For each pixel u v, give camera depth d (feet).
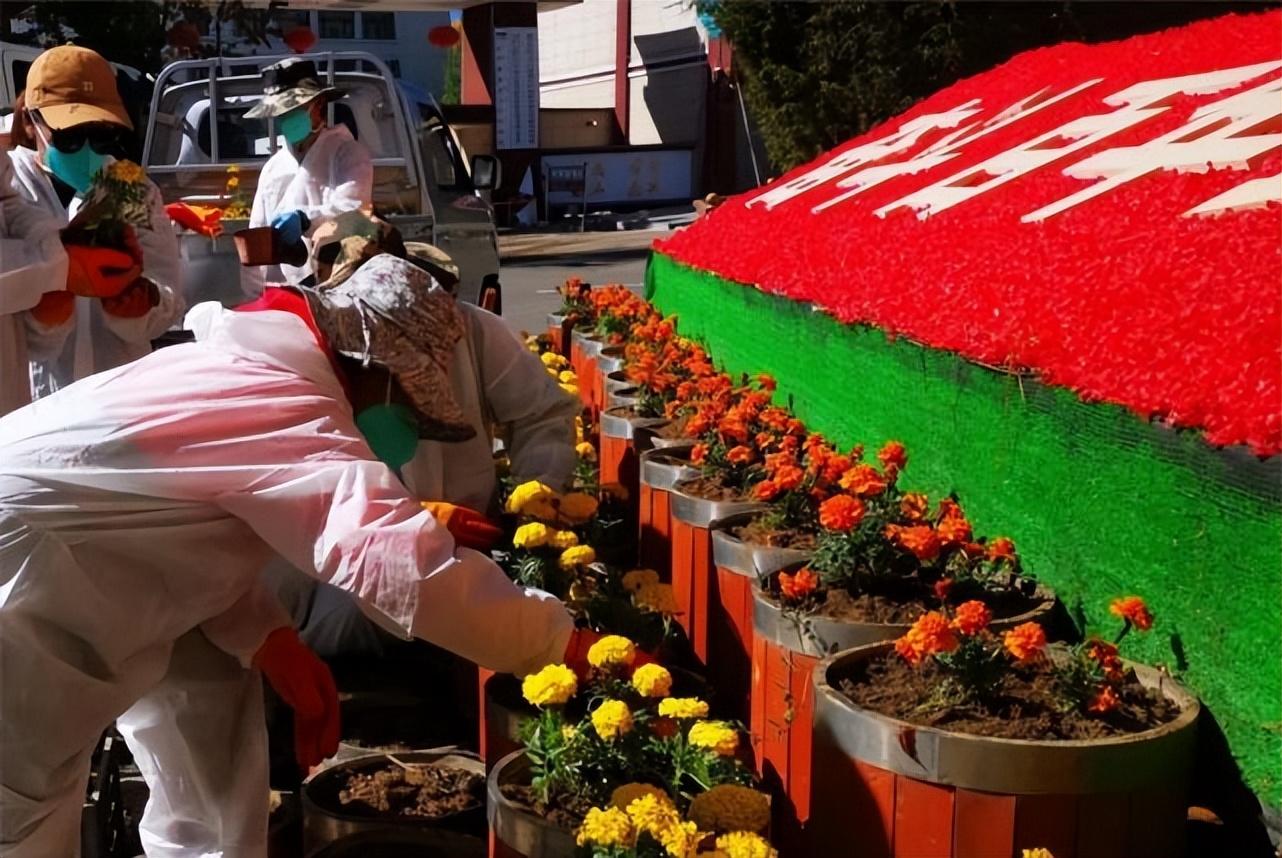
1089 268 10.69
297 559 8.21
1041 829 7.24
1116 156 14.34
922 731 7.46
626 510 16.03
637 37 96.78
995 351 10.46
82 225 11.97
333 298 8.65
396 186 28.48
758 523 11.98
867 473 10.19
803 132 48.80
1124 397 8.63
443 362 8.86
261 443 8.20
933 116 25.04
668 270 27.48
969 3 43.73
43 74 12.73
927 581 9.97
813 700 8.55
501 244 73.92
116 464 8.08
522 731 9.27
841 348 14.56
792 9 48.44
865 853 7.84
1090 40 43.04
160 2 39.78
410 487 11.58
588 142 99.55
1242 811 7.89
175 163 31.53
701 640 12.55
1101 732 7.57
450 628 8.20
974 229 14.05
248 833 9.75
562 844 8.15
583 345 24.63
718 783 8.58
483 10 81.30
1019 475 10.34
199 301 22.26
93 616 8.44
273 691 12.53
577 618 11.07
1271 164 11.35
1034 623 8.29
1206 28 19.22
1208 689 8.11
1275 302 8.22
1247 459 7.59
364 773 10.86
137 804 12.16
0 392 11.98
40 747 8.55
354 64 30.35
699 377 17.89
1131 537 8.82
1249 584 7.65
